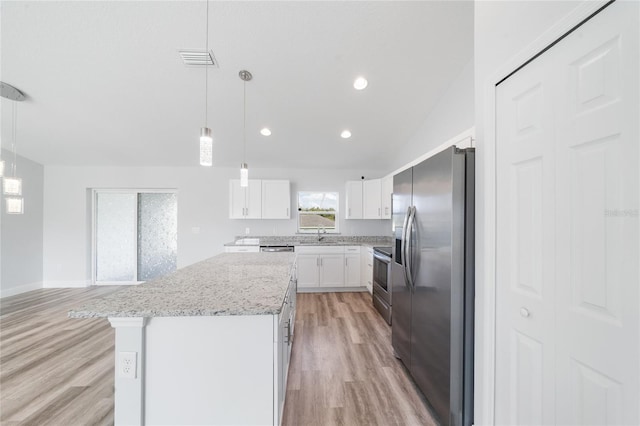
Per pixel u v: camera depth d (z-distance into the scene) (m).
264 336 1.12
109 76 2.59
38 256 4.54
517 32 1.13
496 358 1.26
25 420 1.56
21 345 2.50
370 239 5.08
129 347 1.08
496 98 1.28
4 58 2.33
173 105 3.05
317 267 4.43
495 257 1.27
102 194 4.84
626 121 0.74
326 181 5.09
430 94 2.92
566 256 0.91
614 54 0.77
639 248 0.71
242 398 1.12
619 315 0.76
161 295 1.25
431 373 1.63
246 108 3.13
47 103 2.98
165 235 4.98
